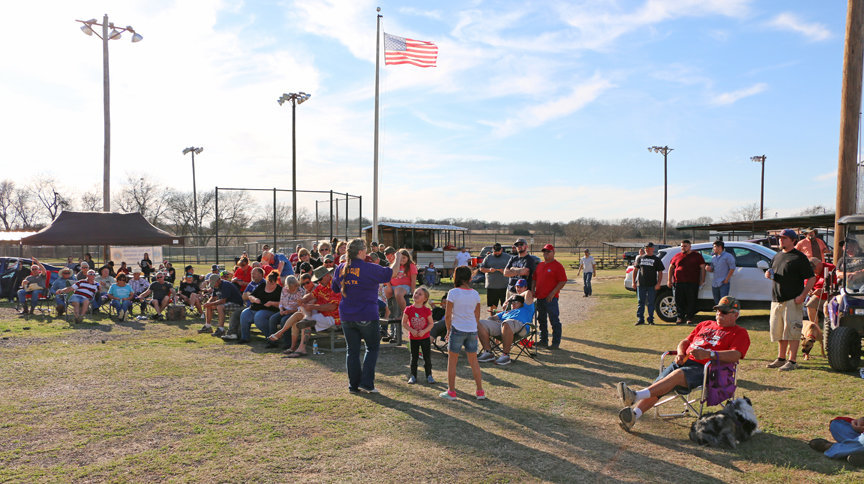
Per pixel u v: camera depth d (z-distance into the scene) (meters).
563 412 5.34
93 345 8.74
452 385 5.77
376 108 19.88
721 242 10.17
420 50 20.17
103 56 23.53
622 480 3.76
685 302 10.77
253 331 10.44
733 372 4.82
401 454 4.20
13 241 20.97
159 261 24.72
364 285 5.89
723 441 4.39
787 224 21.56
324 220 23.48
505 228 64.38
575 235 66.50
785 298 6.76
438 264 23.84
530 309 7.93
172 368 7.11
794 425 4.85
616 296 18.03
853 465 3.97
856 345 6.68
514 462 4.07
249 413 5.18
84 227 19.14
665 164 51.88
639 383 6.49
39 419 4.98
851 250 6.80
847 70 9.41
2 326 10.73
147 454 4.16
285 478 3.74
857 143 9.28
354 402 5.59
